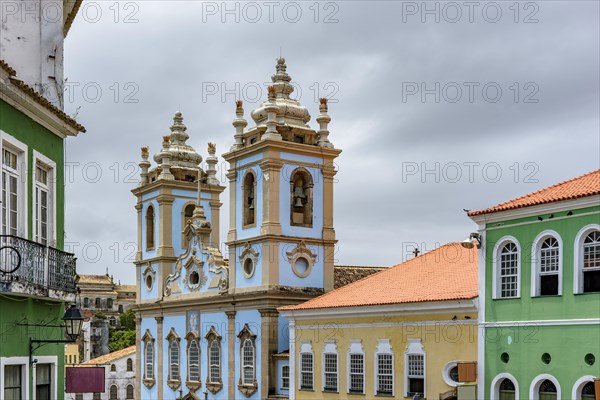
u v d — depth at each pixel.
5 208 15.75
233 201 44.06
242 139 44.12
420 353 29.33
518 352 25.55
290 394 35.50
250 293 41.38
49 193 18.16
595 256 23.69
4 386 15.43
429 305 28.69
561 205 24.45
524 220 25.72
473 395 26.77
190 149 53.47
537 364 24.92
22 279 15.59
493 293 26.55
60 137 18.69
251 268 42.38
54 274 17.09
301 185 42.91
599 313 23.27
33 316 16.75
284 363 39.88
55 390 17.89
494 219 26.62
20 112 16.34
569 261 24.30
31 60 18.56
